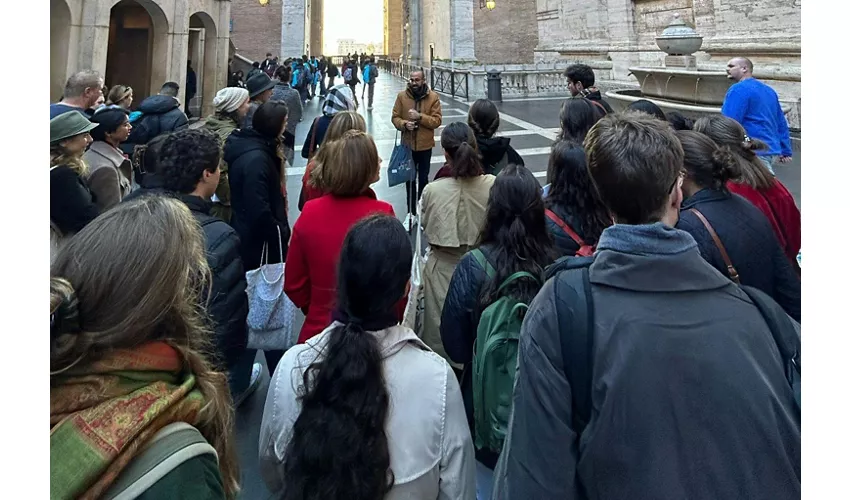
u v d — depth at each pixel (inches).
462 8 1061.1
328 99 224.2
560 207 94.9
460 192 117.8
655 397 40.4
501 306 77.3
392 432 51.0
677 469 39.5
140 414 33.8
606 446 41.0
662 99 402.0
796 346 45.1
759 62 488.1
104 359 35.3
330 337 52.1
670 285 44.1
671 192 51.7
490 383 76.2
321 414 47.6
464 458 54.9
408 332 56.7
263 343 117.6
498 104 746.8
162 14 404.2
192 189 95.0
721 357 40.8
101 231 37.9
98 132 142.4
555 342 45.3
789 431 40.8
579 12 861.2
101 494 31.0
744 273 73.8
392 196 308.5
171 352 38.8
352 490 45.8
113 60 442.3
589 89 205.8
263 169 123.6
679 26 428.1
